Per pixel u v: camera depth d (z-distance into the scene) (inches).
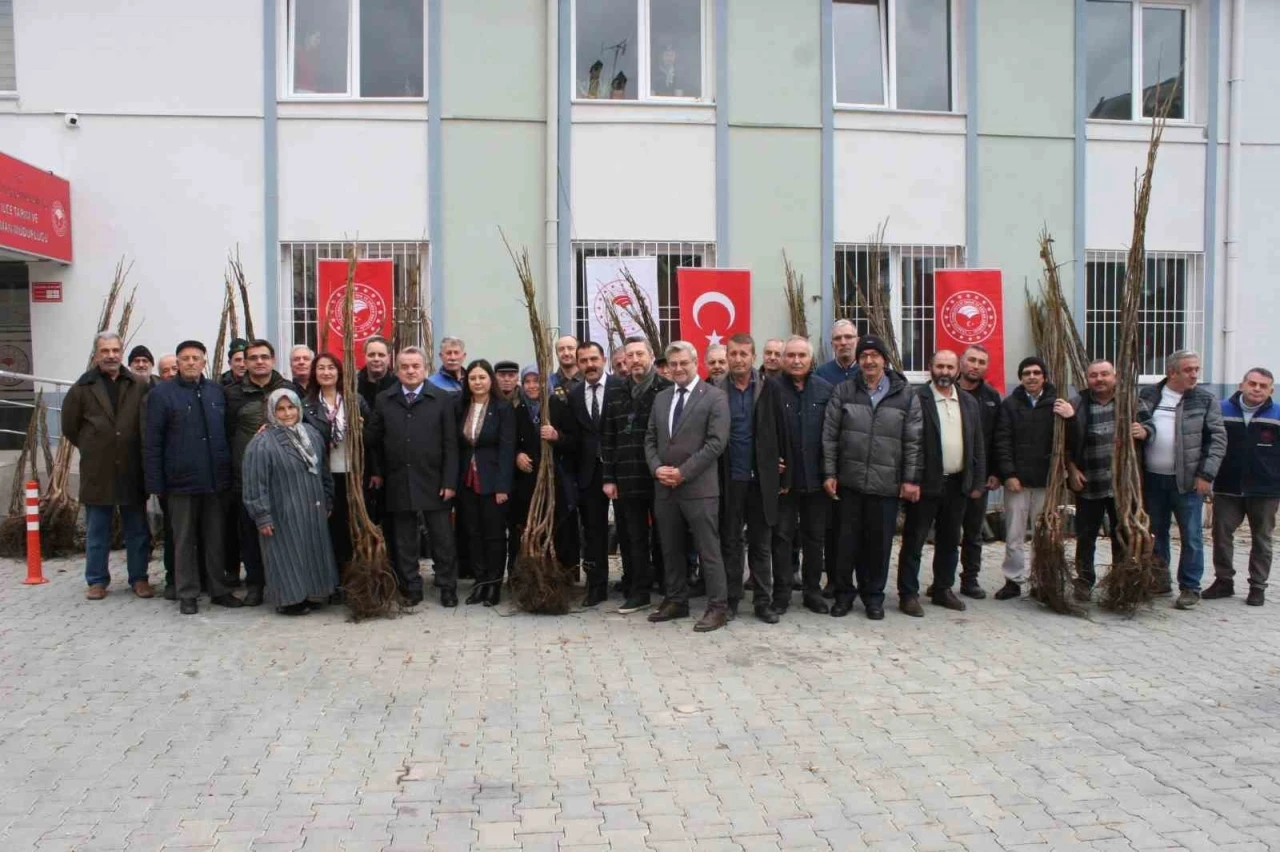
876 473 258.5
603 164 390.0
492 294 386.0
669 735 180.1
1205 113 430.9
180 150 373.7
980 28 411.8
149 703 195.2
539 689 204.8
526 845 138.3
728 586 261.7
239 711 191.0
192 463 260.7
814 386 266.5
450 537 274.8
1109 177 425.1
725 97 394.6
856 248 409.4
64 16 368.8
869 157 406.9
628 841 139.6
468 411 278.2
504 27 382.9
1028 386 284.7
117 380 275.4
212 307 375.9
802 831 142.9
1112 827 144.4
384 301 362.6
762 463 253.3
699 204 395.5
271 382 278.1
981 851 137.1
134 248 373.1
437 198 381.7
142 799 152.4
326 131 378.9
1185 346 435.8
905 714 191.5
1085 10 418.9
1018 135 416.8
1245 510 285.6
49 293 370.6
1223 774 163.8
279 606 259.3
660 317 397.4
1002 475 286.0
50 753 170.2
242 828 142.9
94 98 370.3
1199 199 432.1
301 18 385.1
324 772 163.0
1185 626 258.7
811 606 271.1
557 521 282.5
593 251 393.4
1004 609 276.4
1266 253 435.5
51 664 219.0
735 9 394.9
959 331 394.3
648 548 275.7
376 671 215.9
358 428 265.3
